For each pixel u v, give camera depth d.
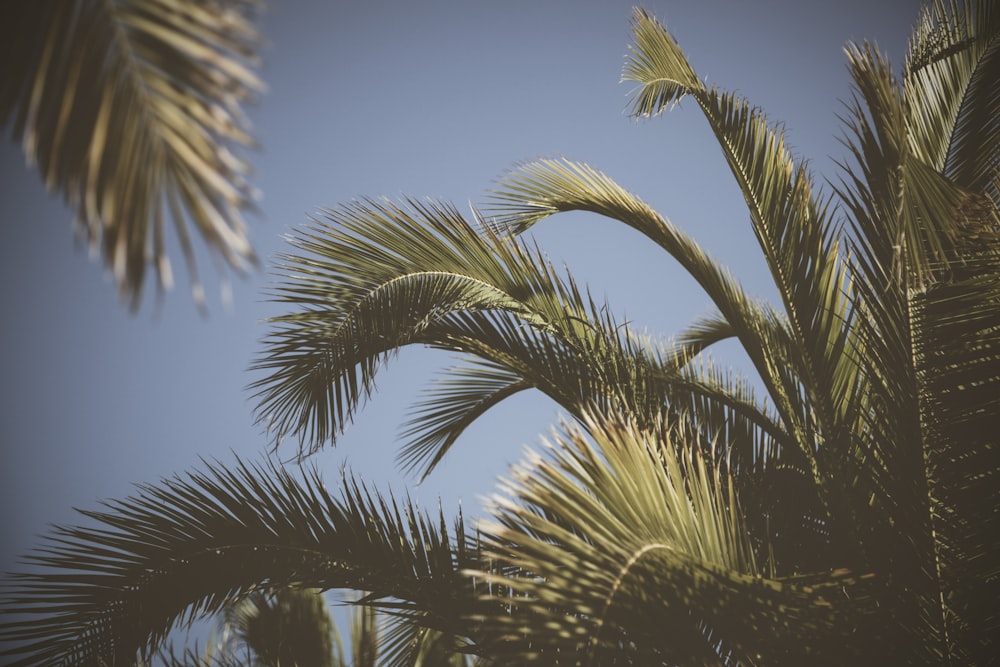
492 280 3.90
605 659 2.03
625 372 3.83
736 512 2.57
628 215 4.15
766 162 3.68
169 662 3.56
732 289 4.01
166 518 3.29
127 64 1.00
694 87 3.96
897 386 3.02
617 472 2.21
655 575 2.09
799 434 3.61
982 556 2.82
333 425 3.57
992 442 2.85
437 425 4.89
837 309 3.56
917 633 2.78
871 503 3.27
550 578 1.93
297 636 5.55
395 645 4.52
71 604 3.10
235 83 1.00
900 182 2.58
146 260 0.95
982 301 2.90
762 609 2.31
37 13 0.99
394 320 3.69
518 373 4.00
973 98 3.81
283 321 3.65
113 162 0.97
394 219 3.84
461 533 3.30
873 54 2.68
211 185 0.98
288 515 3.34
